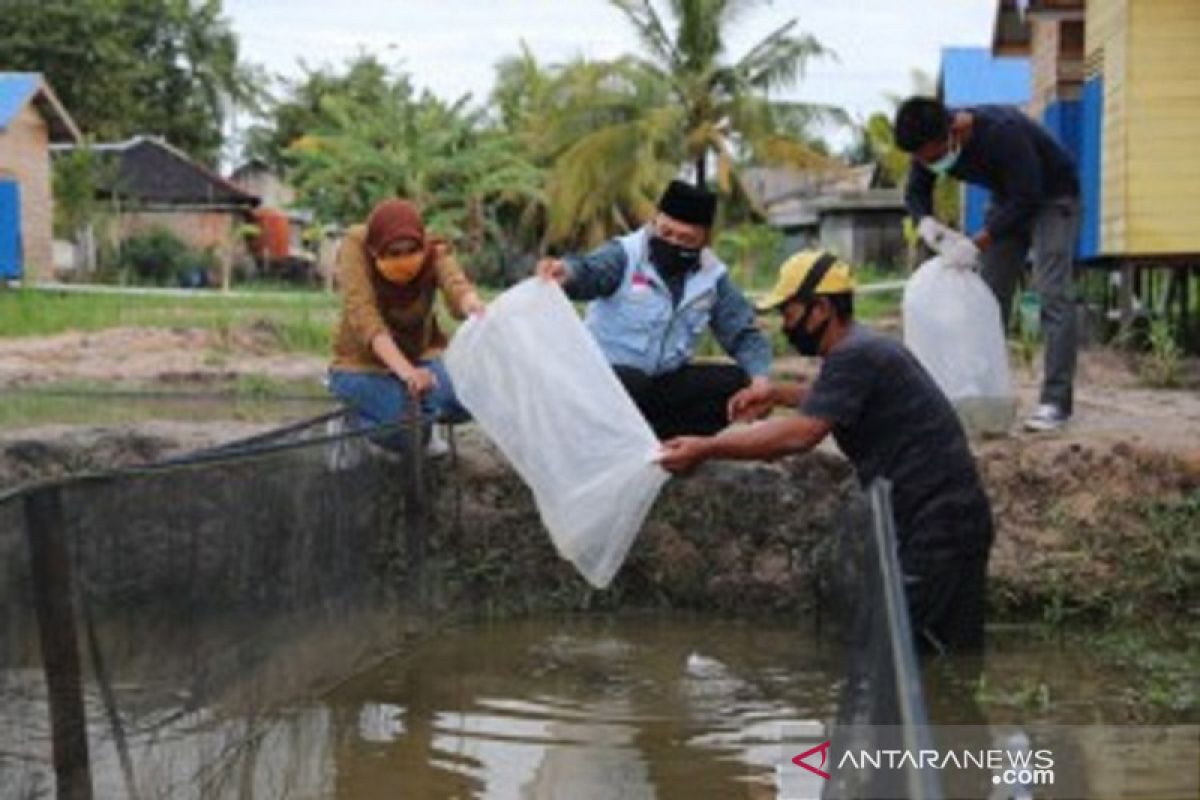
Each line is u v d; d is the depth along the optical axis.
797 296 4.59
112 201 34.78
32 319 16.22
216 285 34.44
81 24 42.12
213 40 47.72
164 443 6.82
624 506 4.70
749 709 4.48
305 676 4.46
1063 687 4.44
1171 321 11.52
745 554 5.99
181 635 3.61
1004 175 6.32
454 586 5.96
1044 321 6.61
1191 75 10.31
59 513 3.17
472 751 4.09
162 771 3.48
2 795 2.94
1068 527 5.80
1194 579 5.58
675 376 5.70
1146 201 10.44
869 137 27.06
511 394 4.82
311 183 32.34
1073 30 13.91
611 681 4.86
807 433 4.56
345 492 4.87
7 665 2.98
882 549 2.77
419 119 31.97
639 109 29.89
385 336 5.63
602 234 30.62
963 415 6.25
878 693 2.36
